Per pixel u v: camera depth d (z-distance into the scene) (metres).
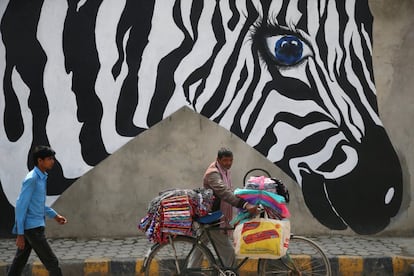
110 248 7.74
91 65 8.21
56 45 8.20
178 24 8.23
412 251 7.53
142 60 8.23
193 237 6.20
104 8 8.21
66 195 8.23
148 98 8.23
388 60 8.37
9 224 8.20
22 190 5.75
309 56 8.30
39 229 5.84
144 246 7.84
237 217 6.12
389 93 8.38
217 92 8.25
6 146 8.17
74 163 8.22
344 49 8.34
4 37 8.16
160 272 6.25
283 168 8.29
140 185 8.27
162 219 6.08
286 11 8.28
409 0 8.34
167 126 8.26
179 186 8.29
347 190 8.35
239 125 8.27
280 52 8.28
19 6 8.17
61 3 8.20
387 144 8.37
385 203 8.37
